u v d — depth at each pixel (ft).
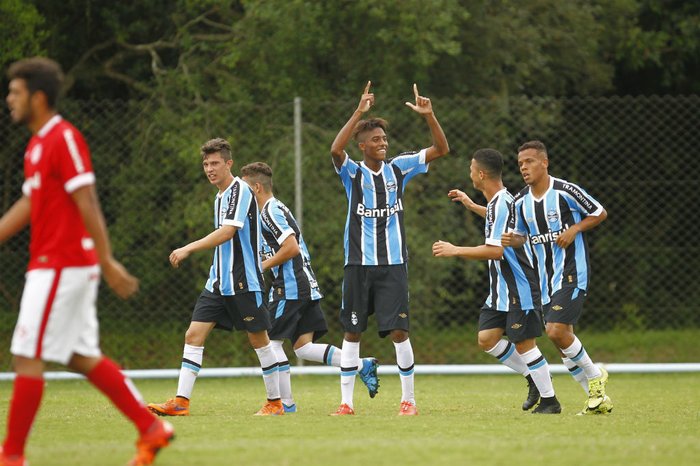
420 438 57.72
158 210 134.31
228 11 171.63
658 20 210.79
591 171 145.28
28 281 45.06
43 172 44.78
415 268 135.03
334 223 129.18
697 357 140.97
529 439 56.75
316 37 151.43
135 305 134.51
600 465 46.26
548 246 80.23
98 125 135.03
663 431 63.26
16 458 45.50
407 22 148.87
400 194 78.79
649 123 142.10
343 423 68.49
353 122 77.82
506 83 176.76
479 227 143.23
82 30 183.01
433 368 120.26
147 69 181.37
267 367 79.71
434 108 137.69
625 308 146.61
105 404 88.53
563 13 183.32
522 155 80.23
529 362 79.82
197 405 88.84
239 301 78.74
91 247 45.57
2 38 150.92
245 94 154.10
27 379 45.42
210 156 79.00
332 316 132.67
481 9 167.02
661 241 145.38
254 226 79.66
